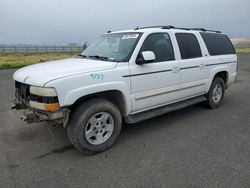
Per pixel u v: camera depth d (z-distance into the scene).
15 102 3.92
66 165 3.28
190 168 3.12
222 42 5.99
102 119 3.59
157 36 4.34
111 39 4.57
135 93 3.93
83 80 3.28
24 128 4.62
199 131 4.41
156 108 4.46
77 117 3.35
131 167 3.19
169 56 4.48
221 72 5.89
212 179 2.88
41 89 3.09
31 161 3.39
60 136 4.24
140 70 3.92
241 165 3.18
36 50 35.62
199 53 5.18
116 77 3.62
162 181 2.86
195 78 5.01
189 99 5.18
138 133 4.34
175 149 3.68
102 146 3.60
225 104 6.28
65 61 4.15
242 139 4.03
